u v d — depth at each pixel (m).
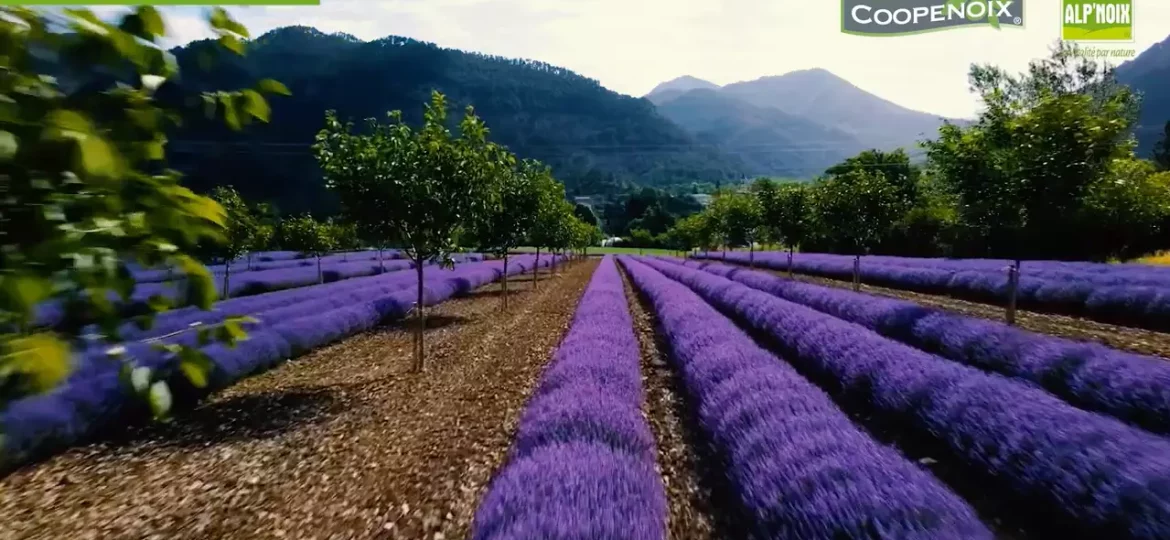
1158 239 21.88
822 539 3.44
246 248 19.86
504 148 11.99
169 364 1.23
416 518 4.63
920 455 5.77
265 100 1.25
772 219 29.27
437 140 9.97
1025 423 4.91
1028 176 11.11
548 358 10.72
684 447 6.21
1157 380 5.99
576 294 24.00
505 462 5.61
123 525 4.69
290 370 10.22
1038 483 4.42
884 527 3.29
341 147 9.83
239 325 1.37
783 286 19.36
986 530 3.29
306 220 28.34
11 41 0.95
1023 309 15.08
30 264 0.98
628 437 5.16
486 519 3.54
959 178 13.18
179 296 1.23
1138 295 12.04
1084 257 23.16
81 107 1.07
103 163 0.93
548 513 3.39
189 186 1.25
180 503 5.06
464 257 48.25
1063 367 7.12
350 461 5.91
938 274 19.56
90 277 1.06
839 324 9.76
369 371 10.09
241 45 1.22
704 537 4.29
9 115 0.93
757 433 5.08
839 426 5.03
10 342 0.92
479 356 11.13
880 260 30.56
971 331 9.20
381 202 9.69
